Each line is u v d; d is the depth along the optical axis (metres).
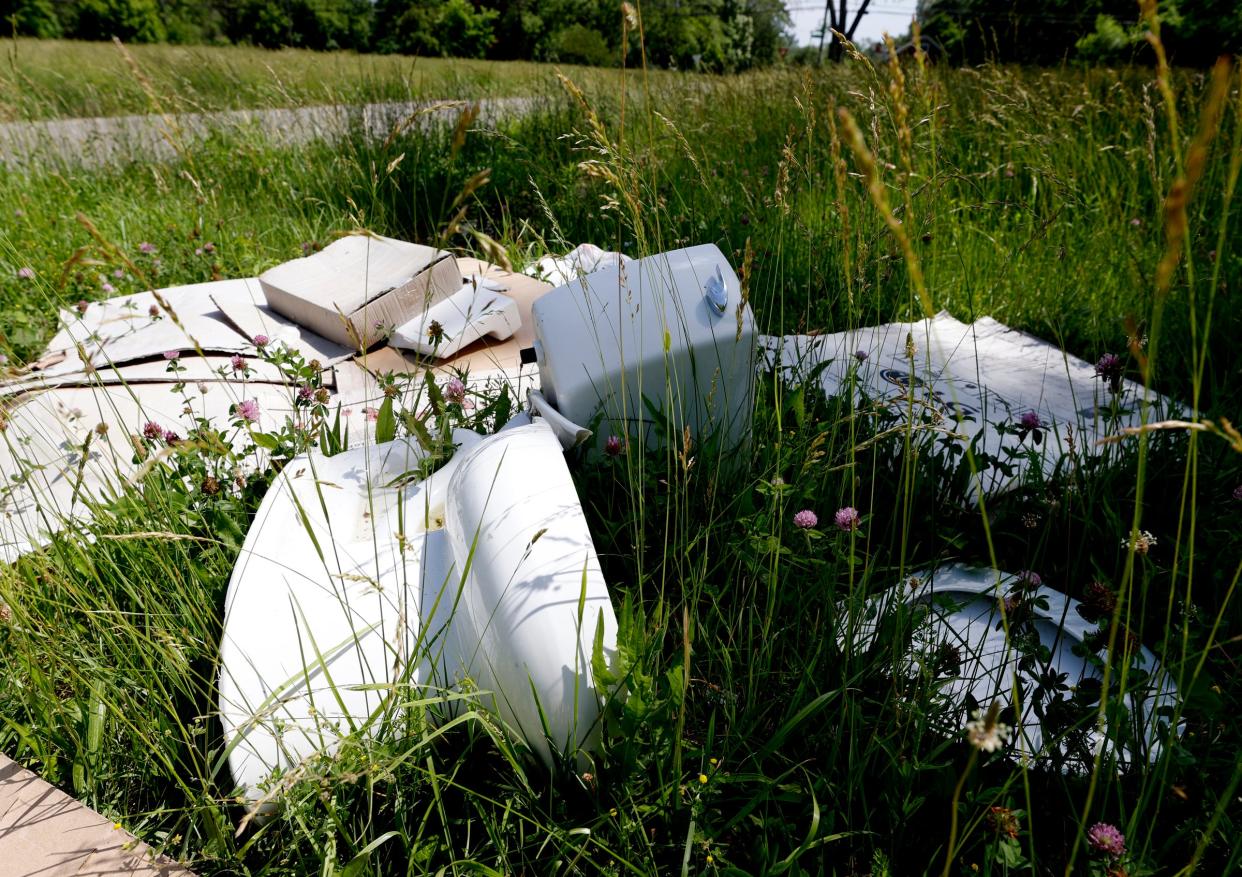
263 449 2.64
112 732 1.71
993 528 2.21
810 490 1.94
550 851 1.44
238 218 5.57
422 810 1.52
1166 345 3.10
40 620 1.81
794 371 2.69
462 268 4.20
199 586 1.92
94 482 2.56
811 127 2.47
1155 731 1.38
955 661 1.65
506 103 7.61
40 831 1.50
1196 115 4.60
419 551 1.79
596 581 1.45
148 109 6.82
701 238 4.15
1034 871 1.22
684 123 5.82
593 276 2.18
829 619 1.70
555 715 1.40
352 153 6.04
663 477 2.07
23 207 5.36
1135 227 3.92
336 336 3.32
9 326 3.52
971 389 3.14
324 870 1.34
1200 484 2.25
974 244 4.32
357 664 1.61
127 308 3.68
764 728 1.62
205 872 1.44
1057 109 5.28
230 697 1.55
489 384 2.86
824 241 3.46
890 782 1.42
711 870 1.30
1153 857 1.30
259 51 9.04
